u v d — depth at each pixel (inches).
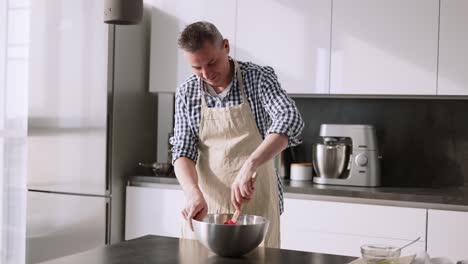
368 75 133.6
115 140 145.8
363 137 135.4
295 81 139.8
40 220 150.2
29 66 149.6
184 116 94.2
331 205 127.8
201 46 79.9
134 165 153.7
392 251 60.6
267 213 92.7
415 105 145.4
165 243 74.4
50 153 148.1
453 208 120.2
